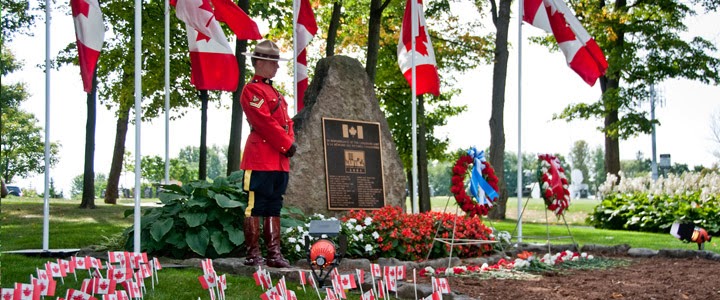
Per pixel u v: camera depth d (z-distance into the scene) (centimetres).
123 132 3058
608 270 908
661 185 2197
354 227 984
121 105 2423
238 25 1145
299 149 1144
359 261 885
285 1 2189
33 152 5378
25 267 818
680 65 2794
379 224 1005
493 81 2727
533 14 1297
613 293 711
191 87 2259
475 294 703
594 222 2280
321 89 1202
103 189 6744
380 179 1228
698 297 695
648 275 852
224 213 959
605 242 1470
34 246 1101
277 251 840
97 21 906
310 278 672
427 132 3002
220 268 845
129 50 2203
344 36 2723
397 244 989
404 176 1267
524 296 695
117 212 2222
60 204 2773
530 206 4566
